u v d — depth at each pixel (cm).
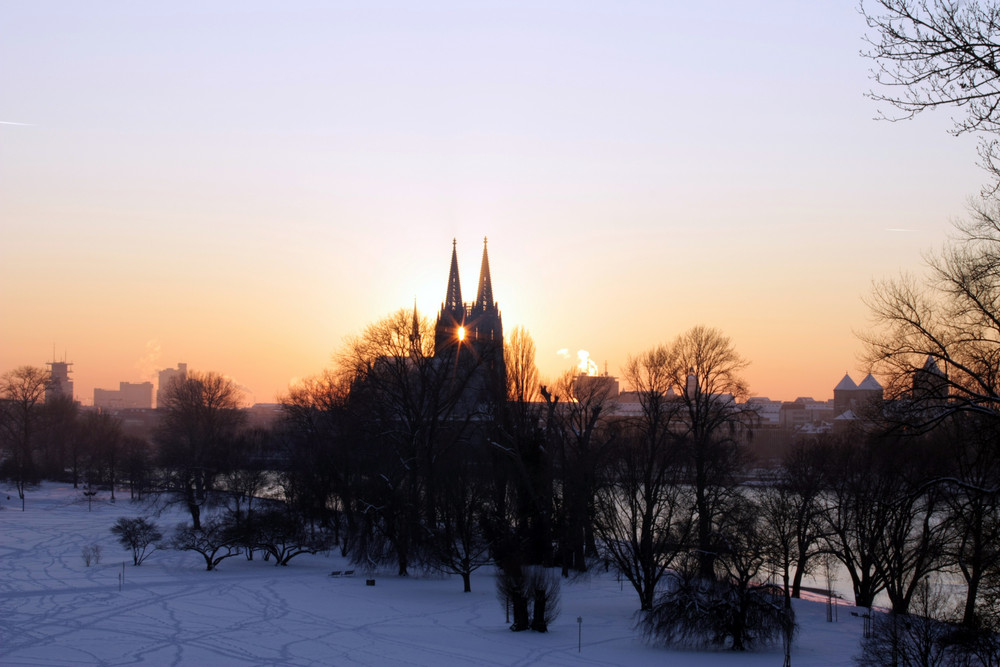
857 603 6719
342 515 11044
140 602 6606
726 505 6406
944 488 3253
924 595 5109
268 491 12975
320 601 6650
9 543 10344
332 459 9444
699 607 4878
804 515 7044
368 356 8756
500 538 7131
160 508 13625
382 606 6425
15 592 7075
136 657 4800
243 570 8531
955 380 2873
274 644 5103
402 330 8469
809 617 6053
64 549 9881
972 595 4234
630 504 6284
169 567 8694
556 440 7744
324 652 4862
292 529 9112
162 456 14612
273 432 13538
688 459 7131
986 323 2708
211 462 12481
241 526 8981
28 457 18788
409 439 8244
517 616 5434
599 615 6044
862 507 6419
